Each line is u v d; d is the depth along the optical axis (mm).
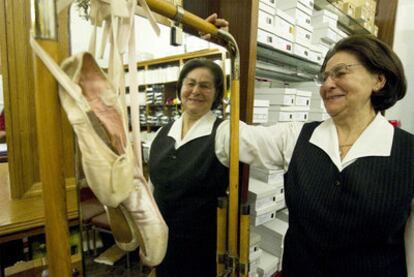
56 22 351
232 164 851
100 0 417
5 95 739
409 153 648
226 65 992
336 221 667
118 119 393
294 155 805
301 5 1406
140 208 452
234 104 841
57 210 386
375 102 761
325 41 1755
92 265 612
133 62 455
